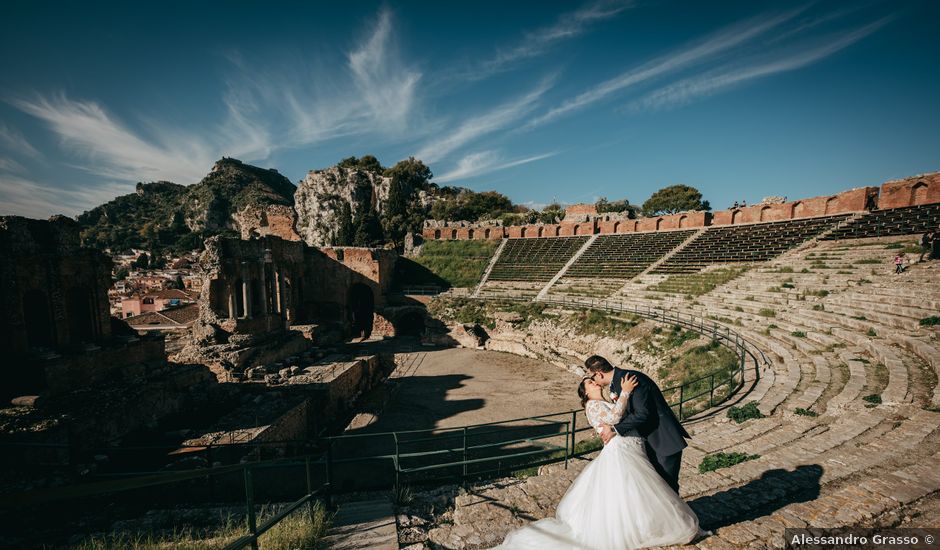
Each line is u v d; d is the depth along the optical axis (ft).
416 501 24.97
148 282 298.76
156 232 556.92
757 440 28.09
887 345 48.75
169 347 95.09
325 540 18.84
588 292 147.02
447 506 23.76
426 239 228.84
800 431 29.45
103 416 50.06
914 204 112.88
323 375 83.51
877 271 78.69
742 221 156.56
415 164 423.23
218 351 87.25
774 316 78.54
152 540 20.88
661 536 12.94
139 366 65.05
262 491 44.96
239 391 72.23
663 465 13.73
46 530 25.91
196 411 64.69
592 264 170.40
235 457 51.49
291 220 162.20
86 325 63.00
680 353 81.05
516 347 132.46
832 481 19.56
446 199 364.79
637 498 12.92
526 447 65.26
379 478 53.83
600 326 116.47
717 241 146.41
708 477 20.62
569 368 112.27
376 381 101.86
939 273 67.10
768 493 18.29
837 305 70.69
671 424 13.76
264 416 62.23
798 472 20.52
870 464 21.11
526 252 201.05
